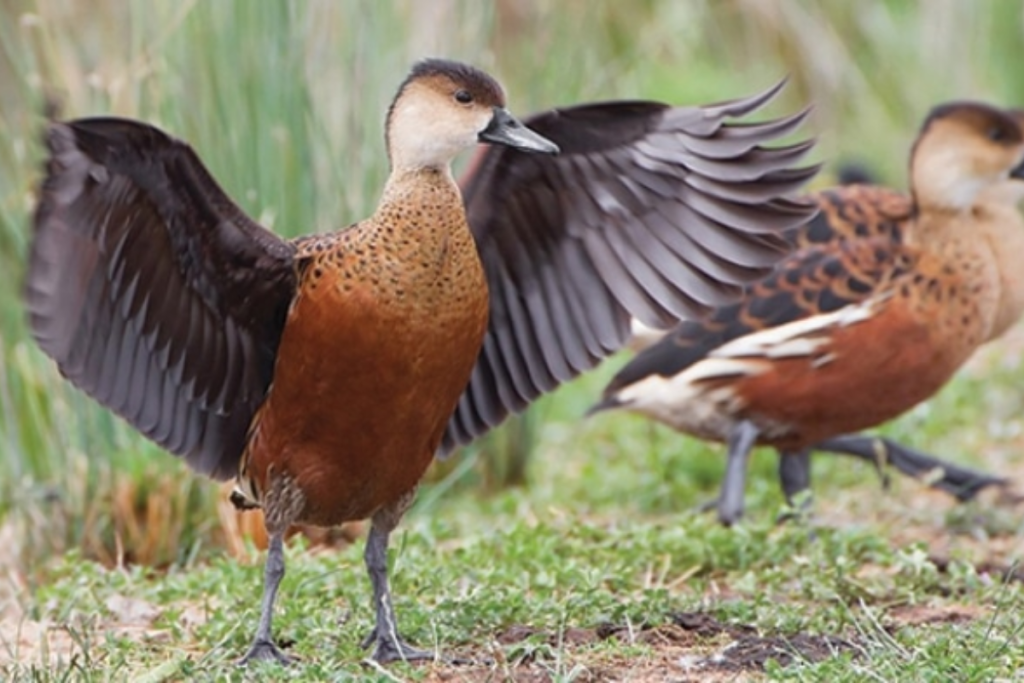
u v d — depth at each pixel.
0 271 13.52
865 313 13.34
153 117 13.45
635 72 19.25
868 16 21.50
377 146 14.14
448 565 11.12
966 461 15.16
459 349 9.14
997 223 14.41
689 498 14.61
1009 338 18.08
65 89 13.60
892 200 13.84
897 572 11.37
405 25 14.46
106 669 9.44
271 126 13.41
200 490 13.02
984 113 13.56
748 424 13.56
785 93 21.17
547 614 9.97
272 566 9.40
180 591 11.13
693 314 9.83
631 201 9.80
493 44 15.78
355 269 8.94
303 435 9.22
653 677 9.06
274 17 13.39
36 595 11.41
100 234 8.86
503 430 14.91
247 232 9.07
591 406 15.14
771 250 9.66
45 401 13.41
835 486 14.88
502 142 9.16
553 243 9.94
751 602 10.44
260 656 9.29
